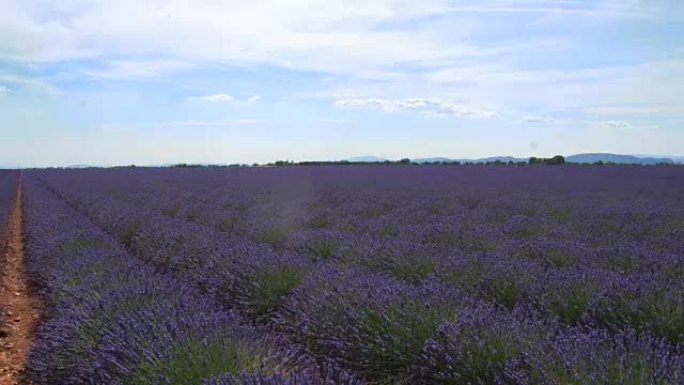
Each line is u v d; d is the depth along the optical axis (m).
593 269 5.71
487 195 18.30
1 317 6.25
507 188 21.45
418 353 3.94
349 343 4.20
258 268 6.07
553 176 29.70
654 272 5.96
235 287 6.02
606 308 4.52
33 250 9.98
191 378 3.42
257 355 3.64
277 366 3.60
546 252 7.19
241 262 6.41
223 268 6.48
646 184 22.73
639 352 3.39
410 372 3.90
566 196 17.36
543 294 4.90
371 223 10.63
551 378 3.06
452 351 3.64
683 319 4.23
